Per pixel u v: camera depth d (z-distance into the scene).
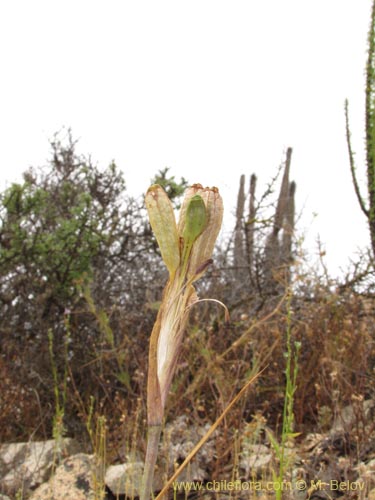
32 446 3.58
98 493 2.76
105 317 3.96
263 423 3.17
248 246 5.07
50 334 3.50
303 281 4.28
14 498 3.12
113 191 5.62
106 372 4.19
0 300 4.69
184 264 1.13
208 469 3.05
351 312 4.15
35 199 4.78
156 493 2.92
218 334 4.32
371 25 4.48
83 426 3.99
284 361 3.84
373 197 4.48
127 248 5.44
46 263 4.65
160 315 1.12
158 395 1.07
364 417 3.01
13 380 4.14
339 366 3.42
